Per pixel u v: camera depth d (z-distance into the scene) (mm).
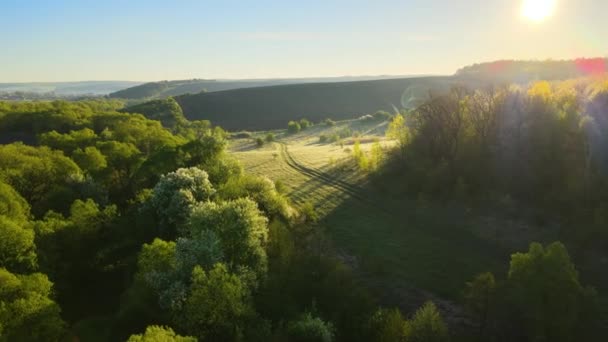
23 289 31641
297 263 42406
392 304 38969
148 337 22844
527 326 31469
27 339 28516
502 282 33844
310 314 32281
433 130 71438
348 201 66250
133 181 63781
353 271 44562
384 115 175875
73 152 68625
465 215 55219
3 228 36781
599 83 60656
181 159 65562
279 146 131125
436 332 30781
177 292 32125
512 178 56000
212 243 35906
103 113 116125
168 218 47500
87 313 38375
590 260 42125
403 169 72188
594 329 31547
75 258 43594
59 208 52219
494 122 62625
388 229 55094
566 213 48688
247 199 42312
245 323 31219
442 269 44406
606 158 49344
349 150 104500
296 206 63969
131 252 46062
